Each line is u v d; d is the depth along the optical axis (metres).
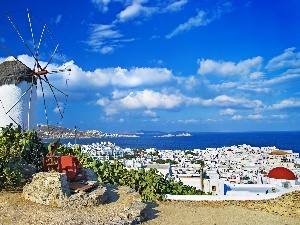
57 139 19.62
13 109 21.61
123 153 124.25
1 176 16.08
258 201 20.56
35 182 15.31
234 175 61.78
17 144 17.23
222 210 18.25
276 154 115.62
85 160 21.42
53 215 13.41
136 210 14.71
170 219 15.79
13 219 12.81
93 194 15.33
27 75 20.84
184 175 46.47
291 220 17.05
